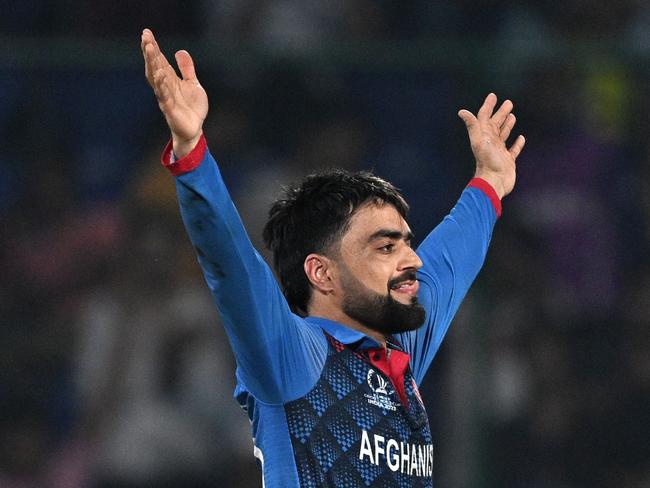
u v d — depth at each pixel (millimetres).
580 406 24328
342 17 30219
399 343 12344
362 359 11398
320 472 10867
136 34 29453
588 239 24781
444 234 13680
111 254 24578
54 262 24562
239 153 24781
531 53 24953
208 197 10148
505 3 30172
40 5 29297
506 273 24531
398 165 24594
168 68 10078
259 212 24359
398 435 11328
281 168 24688
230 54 25000
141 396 24172
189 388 24219
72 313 24438
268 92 24922
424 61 24797
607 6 30094
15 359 24297
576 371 24422
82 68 25062
